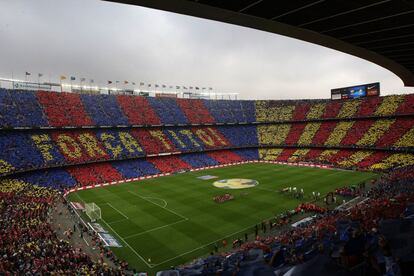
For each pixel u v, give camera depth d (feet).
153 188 230.27
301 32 55.47
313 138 370.73
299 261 50.72
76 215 166.81
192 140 367.45
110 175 265.13
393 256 33.14
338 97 407.44
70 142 285.43
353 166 290.76
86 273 86.99
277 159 355.77
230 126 424.87
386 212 79.00
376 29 54.19
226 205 181.16
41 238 113.29
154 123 358.43
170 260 115.24
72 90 461.78
